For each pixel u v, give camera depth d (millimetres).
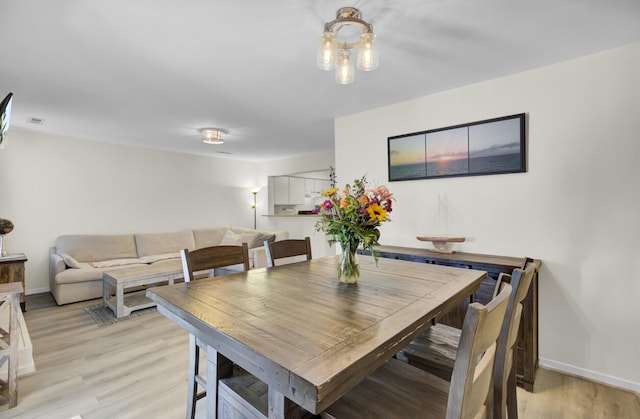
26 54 1955
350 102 2924
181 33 1729
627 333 1959
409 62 2129
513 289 1117
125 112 3195
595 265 2053
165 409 1809
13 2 1440
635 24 1678
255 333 943
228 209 6445
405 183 2924
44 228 4215
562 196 2156
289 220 6289
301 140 4574
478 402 804
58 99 2789
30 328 2992
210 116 3340
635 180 1916
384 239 3062
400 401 1065
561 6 1518
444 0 1460
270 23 1639
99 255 4434
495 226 2434
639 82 1891
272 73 2271
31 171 4105
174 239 5266
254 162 6898
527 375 1968
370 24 1657
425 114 2773
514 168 2318
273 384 795
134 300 3781
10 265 3373
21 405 1831
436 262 2367
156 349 2561
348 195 1545
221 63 2104
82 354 2471
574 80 2094
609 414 1746
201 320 1055
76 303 3754
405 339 981
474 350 708
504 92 2365
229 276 1689
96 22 1616
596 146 2031
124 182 4957
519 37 1813
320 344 868
